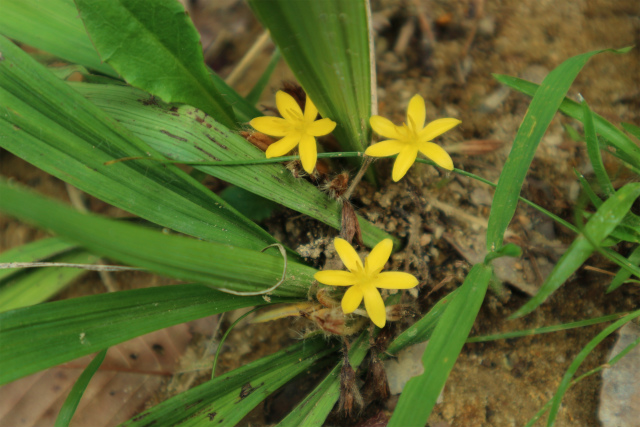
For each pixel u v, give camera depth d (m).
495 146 0.26
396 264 0.25
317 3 0.21
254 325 0.26
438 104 0.27
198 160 0.23
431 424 0.25
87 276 0.27
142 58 0.22
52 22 0.24
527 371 0.25
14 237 0.28
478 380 0.25
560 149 0.26
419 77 0.28
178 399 0.23
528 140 0.22
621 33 0.27
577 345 0.25
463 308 0.22
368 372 0.24
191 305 0.23
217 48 0.29
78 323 0.22
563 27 0.28
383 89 0.28
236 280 0.22
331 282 0.22
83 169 0.22
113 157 0.23
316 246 0.25
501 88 0.27
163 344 0.26
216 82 0.25
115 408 0.26
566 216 0.26
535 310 0.25
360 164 0.25
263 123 0.23
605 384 0.24
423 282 0.25
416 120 0.23
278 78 0.29
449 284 0.25
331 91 0.23
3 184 0.19
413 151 0.23
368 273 0.22
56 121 0.22
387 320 0.24
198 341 0.26
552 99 0.22
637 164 0.23
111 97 0.24
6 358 0.21
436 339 0.22
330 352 0.25
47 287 0.25
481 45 0.28
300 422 0.23
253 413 0.25
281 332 0.26
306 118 0.23
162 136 0.23
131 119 0.23
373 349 0.24
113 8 0.22
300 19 0.21
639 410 0.24
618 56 0.27
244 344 0.26
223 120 0.24
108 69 0.25
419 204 0.25
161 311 0.23
